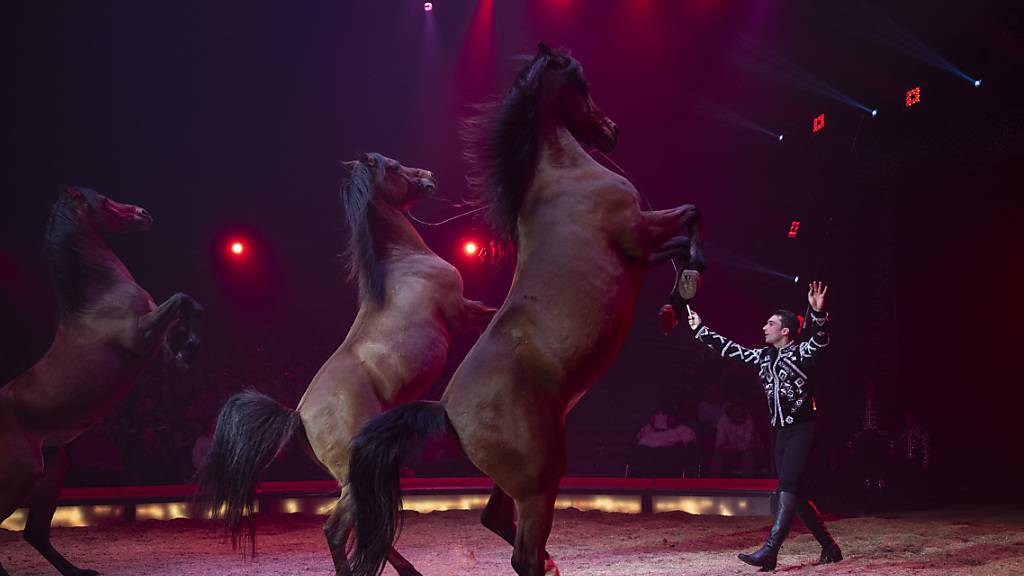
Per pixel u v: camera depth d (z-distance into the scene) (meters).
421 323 5.36
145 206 18.44
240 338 17.80
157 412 12.38
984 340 15.59
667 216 4.30
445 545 7.84
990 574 5.26
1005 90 13.23
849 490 12.07
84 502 9.59
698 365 15.38
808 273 16.98
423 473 12.67
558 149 4.37
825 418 14.96
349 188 5.66
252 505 4.86
